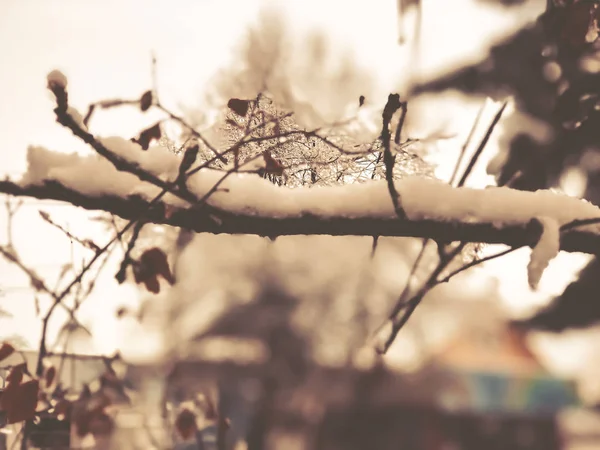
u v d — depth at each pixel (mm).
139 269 1729
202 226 1516
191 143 1627
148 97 1526
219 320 6855
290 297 7566
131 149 1452
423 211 1528
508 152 3771
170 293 4660
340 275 7438
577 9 1951
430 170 1847
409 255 6758
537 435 5945
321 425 6879
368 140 1874
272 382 6570
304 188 1560
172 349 5355
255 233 1551
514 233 1535
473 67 3998
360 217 1519
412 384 6832
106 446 3557
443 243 1601
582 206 1593
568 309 5121
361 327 7371
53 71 1328
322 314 7578
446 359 6621
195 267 6305
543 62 3695
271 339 7125
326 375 7223
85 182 1435
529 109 3764
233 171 1430
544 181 3816
